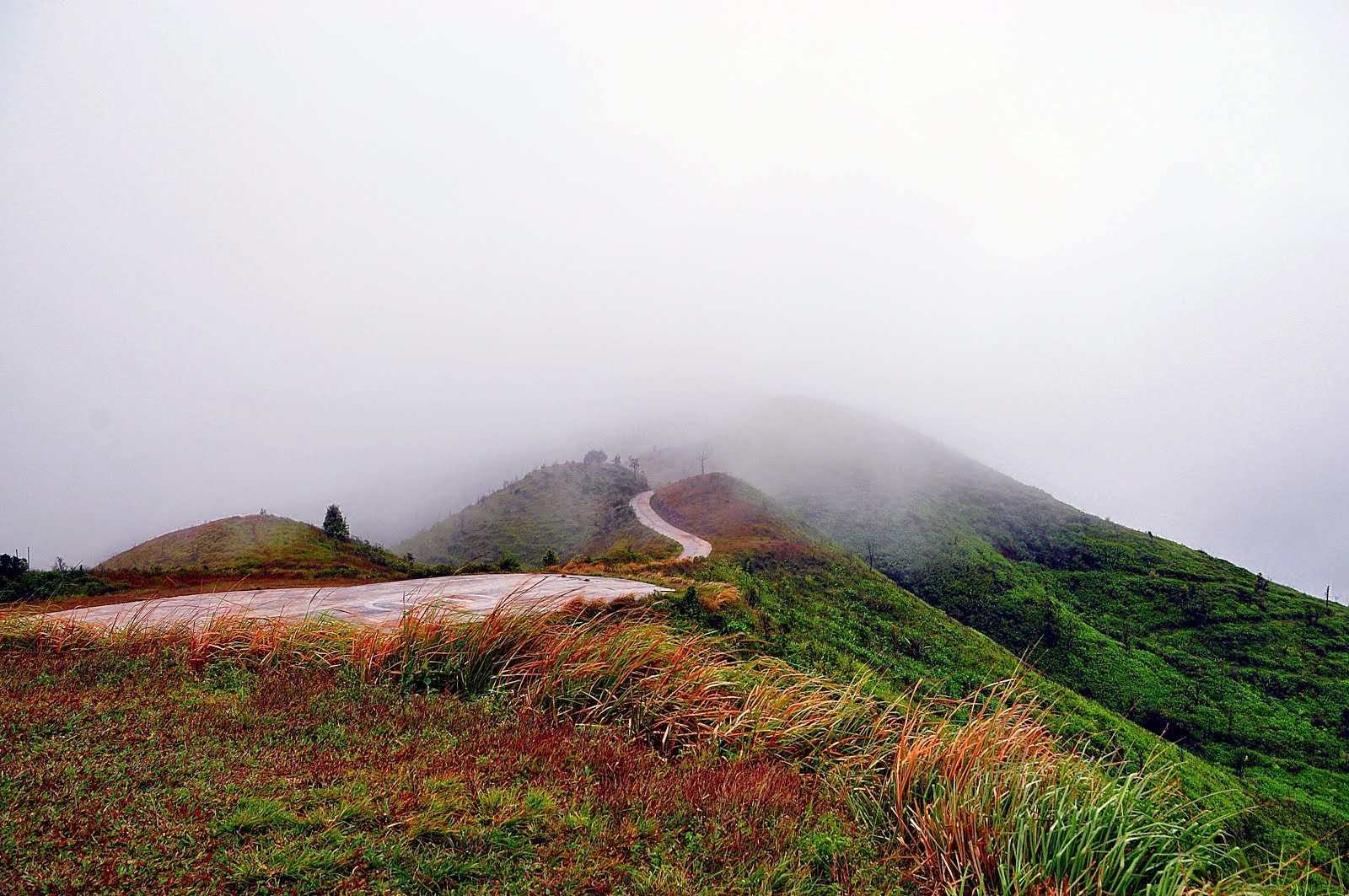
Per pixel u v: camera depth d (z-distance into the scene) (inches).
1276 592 3366.1
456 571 1270.9
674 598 546.0
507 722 228.1
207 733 190.4
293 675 265.3
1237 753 1910.7
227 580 982.4
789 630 668.7
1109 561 3956.7
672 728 253.3
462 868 137.4
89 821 138.3
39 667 256.5
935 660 1247.5
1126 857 178.7
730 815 177.5
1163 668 2471.7
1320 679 2522.1
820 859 172.2
